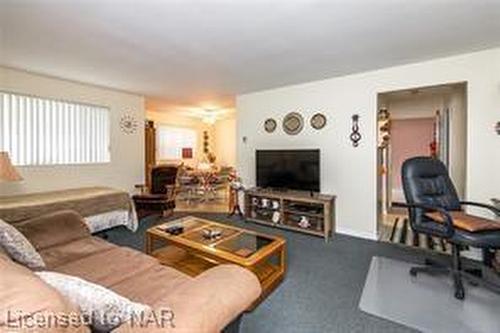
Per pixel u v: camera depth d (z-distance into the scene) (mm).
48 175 3818
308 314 1931
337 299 2125
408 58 3045
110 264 1732
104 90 4422
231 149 8453
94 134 4371
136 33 2355
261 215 4344
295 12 2020
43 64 3205
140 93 4844
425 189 2523
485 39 2539
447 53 2891
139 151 4977
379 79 3465
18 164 3564
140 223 4270
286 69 3422
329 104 3895
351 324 1819
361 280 2436
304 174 3887
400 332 1737
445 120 4344
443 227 2215
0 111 3416
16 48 2697
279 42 2568
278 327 1789
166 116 7562
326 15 2068
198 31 2322
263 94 4590
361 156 3658
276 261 2697
